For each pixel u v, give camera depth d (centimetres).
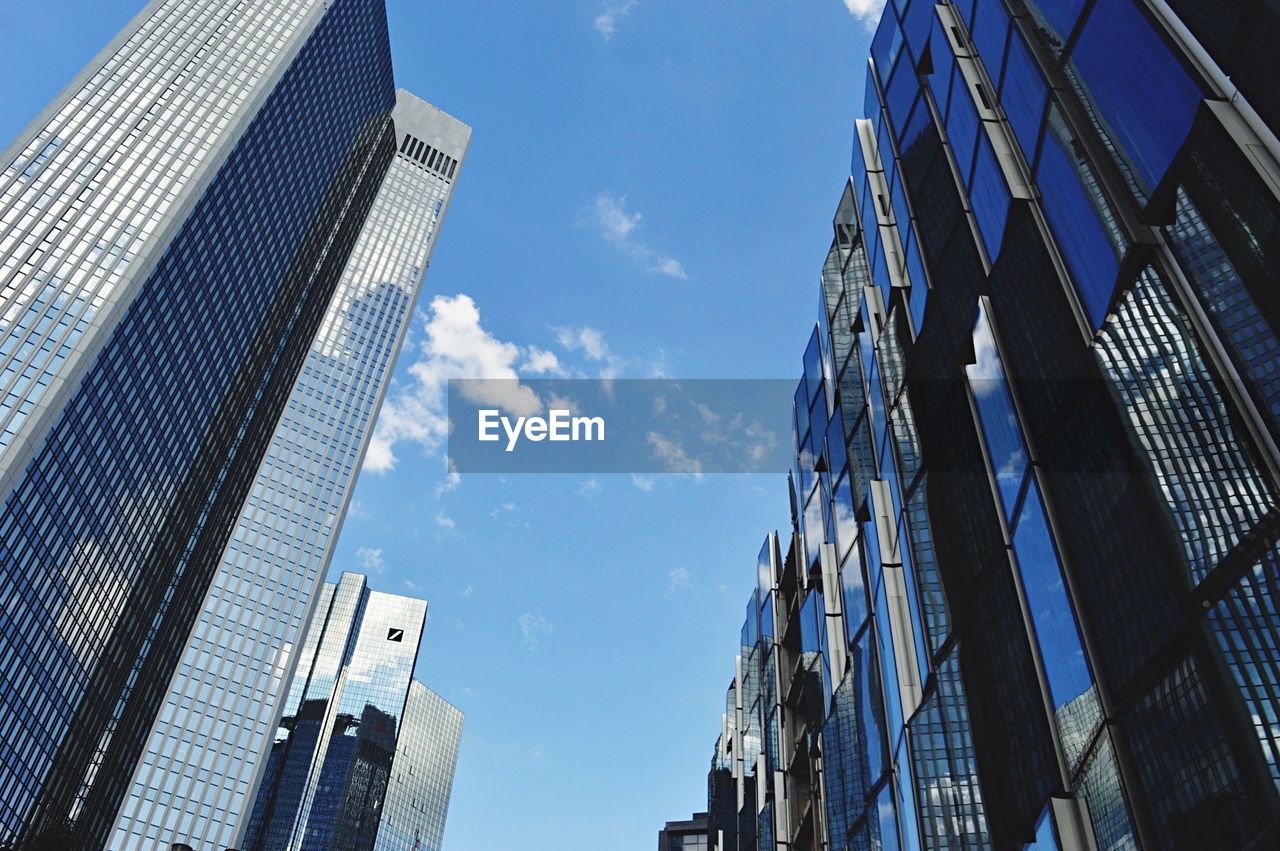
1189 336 1752
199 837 15975
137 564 12369
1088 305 2119
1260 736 1434
